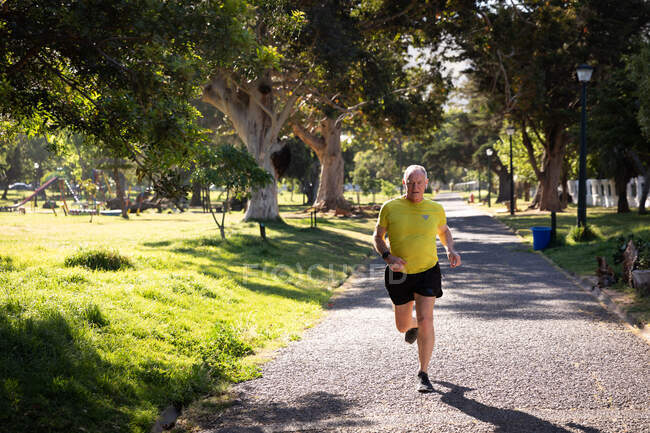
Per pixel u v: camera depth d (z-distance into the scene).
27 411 3.68
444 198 82.56
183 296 8.13
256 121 26.48
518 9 29.09
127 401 4.32
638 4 30.92
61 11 5.28
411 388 4.86
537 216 34.66
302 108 34.62
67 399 4.02
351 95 28.11
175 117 5.72
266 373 5.45
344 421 4.13
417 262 4.80
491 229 27.75
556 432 3.79
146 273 9.52
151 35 5.63
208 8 5.90
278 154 26.86
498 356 5.82
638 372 5.15
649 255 9.38
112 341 5.38
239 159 14.55
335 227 28.62
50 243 15.66
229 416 4.33
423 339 4.76
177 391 4.69
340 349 6.33
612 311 8.02
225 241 17.25
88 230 24.28
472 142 65.56
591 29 32.12
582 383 4.87
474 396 4.60
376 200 83.25
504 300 9.24
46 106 6.34
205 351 5.84
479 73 35.44
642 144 26.17
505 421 4.02
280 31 19.41
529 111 34.72
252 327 7.24
